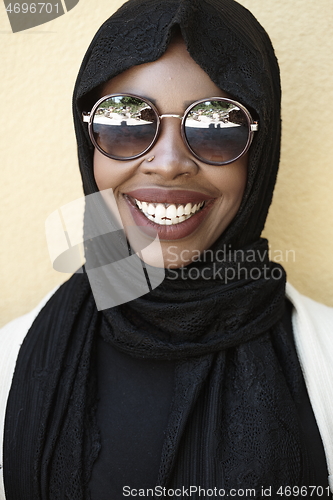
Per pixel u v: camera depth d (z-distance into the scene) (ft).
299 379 2.88
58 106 4.45
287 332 3.11
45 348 3.02
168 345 2.79
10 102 4.50
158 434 2.72
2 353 3.04
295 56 4.10
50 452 2.68
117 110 2.57
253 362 2.81
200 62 2.49
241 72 2.62
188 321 2.85
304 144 4.22
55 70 4.41
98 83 2.62
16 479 2.77
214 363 2.86
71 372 2.84
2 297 4.73
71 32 4.33
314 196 4.28
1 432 2.82
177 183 2.64
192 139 2.55
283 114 4.19
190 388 2.72
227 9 2.75
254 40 2.79
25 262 4.71
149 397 2.82
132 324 2.94
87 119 2.73
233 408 2.71
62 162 4.55
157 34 2.51
